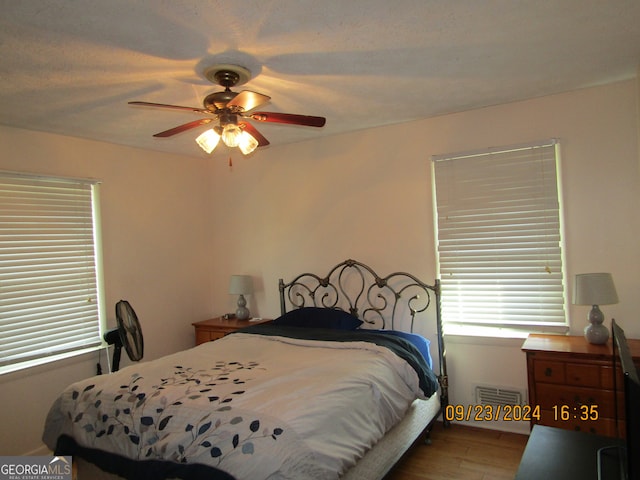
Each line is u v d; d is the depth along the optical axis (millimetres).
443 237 3445
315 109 3104
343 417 2064
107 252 3717
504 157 3219
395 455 2539
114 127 3275
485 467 2770
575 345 2727
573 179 3000
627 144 2840
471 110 3312
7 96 2561
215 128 2303
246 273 4473
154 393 2193
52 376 3291
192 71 2293
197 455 1799
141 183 4031
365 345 2898
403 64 2346
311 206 4055
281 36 1961
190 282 4473
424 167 3510
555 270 3062
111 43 1959
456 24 1923
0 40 1891
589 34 2084
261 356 2857
